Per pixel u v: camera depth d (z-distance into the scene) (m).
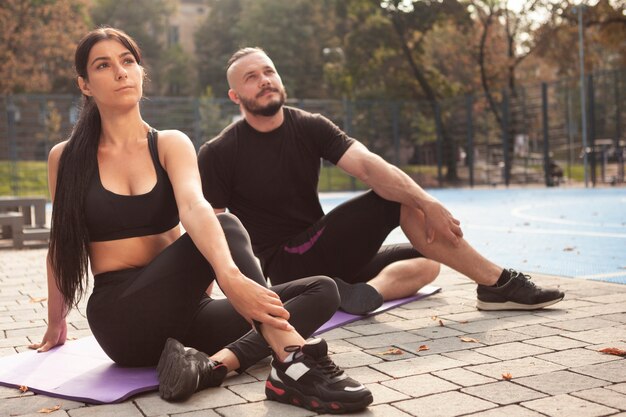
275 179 4.00
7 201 9.48
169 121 22.75
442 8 31.48
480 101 30.09
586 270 5.60
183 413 2.34
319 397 2.30
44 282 5.73
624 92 20.98
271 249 4.11
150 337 2.72
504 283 3.90
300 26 45.81
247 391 2.58
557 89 22.45
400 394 2.46
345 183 24.62
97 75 2.74
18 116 23.11
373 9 32.84
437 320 3.73
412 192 3.73
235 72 3.91
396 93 34.59
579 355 2.91
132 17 52.72
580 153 22.20
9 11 33.28
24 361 3.05
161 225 2.82
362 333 3.49
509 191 20.81
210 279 2.74
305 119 4.05
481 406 2.29
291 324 2.70
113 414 2.35
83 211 2.75
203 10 66.06
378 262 4.41
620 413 2.19
